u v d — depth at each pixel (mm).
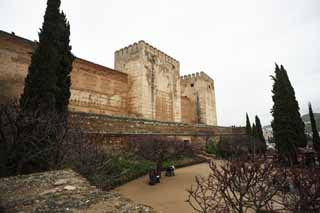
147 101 22750
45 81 8695
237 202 4383
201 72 37719
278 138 15234
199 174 15141
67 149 7957
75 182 3891
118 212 2537
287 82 18234
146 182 12406
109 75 20062
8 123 7191
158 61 25859
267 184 4457
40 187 3602
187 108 35250
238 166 4289
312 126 21016
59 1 10484
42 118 7633
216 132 30375
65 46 11320
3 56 12312
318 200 3986
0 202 2959
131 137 15602
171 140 17359
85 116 11906
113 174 11289
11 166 7078
